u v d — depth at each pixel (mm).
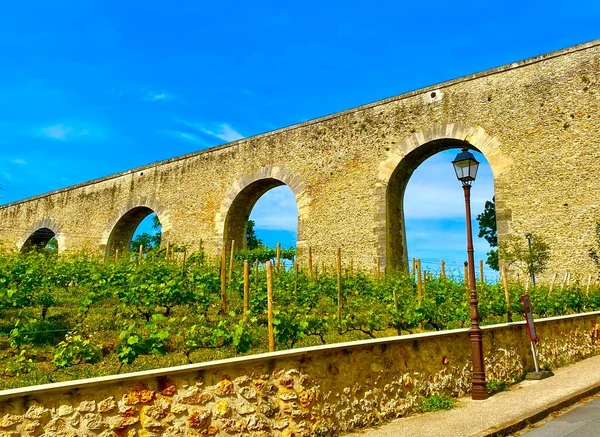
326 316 11484
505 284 13789
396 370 6844
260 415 5344
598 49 16469
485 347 8469
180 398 4895
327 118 22109
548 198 16516
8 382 6793
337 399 6023
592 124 16141
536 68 17547
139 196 28781
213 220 25047
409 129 19688
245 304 10258
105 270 14797
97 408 4430
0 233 37469
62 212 33031
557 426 6203
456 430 5961
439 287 15758
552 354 10445
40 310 11797
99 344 8336
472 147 18734
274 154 23484
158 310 11602
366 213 20094
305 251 21438
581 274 15516
